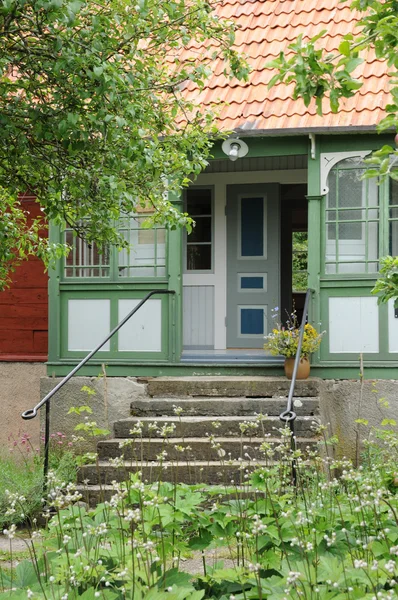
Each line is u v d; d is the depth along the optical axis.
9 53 7.33
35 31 6.89
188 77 8.31
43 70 7.34
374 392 10.30
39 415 11.80
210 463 9.20
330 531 4.81
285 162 12.48
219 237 12.93
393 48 4.65
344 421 10.93
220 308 12.90
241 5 13.35
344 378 10.97
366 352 10.99
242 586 4.01
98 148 7.47
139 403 10.55
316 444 9.34
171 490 5.11
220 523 4.84
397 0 4.77
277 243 12.75
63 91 7.16
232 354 12.01
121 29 7.84
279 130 10.94
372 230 11.09
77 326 11.92
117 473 9.16
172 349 11.55
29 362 12.66
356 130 10.77
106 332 11.81
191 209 13.02
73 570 4.06
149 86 8.11
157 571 4.31
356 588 3.78
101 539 4.79
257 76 12.09
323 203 11.15
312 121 11.06
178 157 8.61
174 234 11.59
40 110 7.16
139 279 11.70
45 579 4.27
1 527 8.05
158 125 8.33
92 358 11.81
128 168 7.75
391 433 8.25
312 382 10.43
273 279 12.77
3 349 12.84
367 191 11.08
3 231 9.43
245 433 9.80
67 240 12.02
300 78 4.69
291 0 13.16
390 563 3.55
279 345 10.64
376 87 11.35
